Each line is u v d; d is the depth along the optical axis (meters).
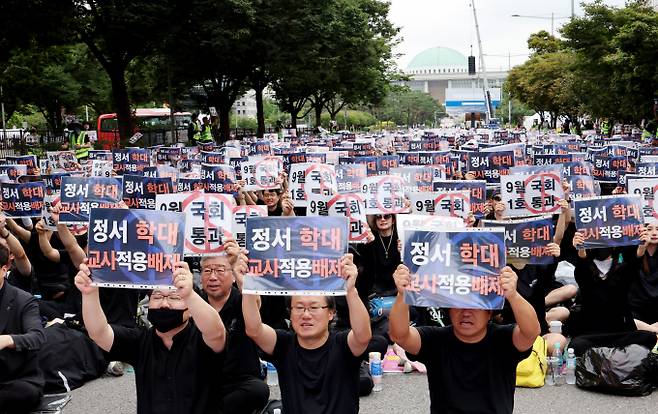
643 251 8.16
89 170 15.55
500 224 8.14
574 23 35.66
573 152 21.28
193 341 5.33
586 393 7.76
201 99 51.53
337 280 5.21
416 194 10.34
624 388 7.57
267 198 12.80
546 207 11.20
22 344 6.48
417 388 8.05
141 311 9.44
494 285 4.96
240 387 6.77
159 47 37.72
